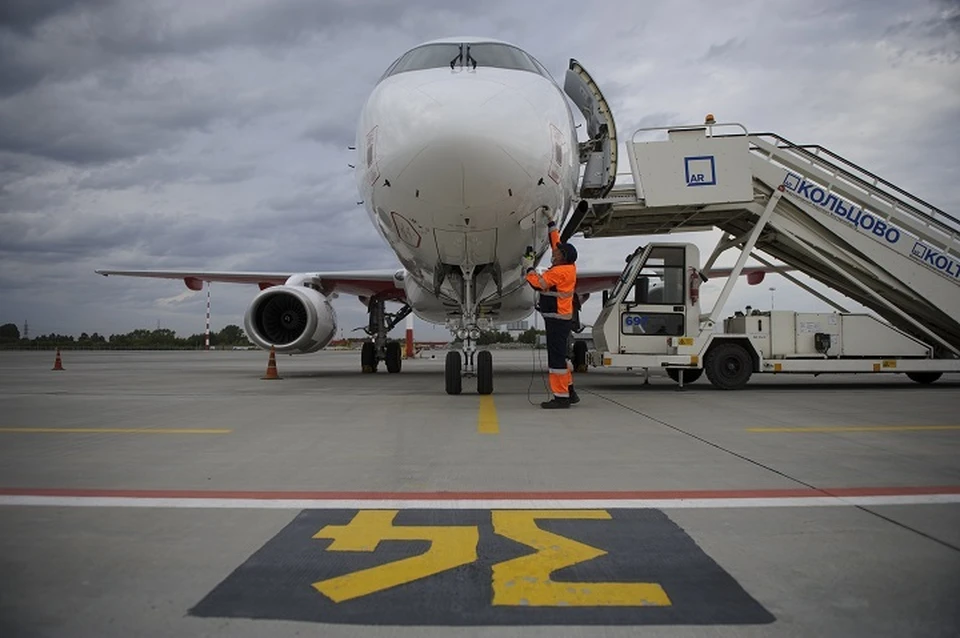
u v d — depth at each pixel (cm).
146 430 647
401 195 806
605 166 1081
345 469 460
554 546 294
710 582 251
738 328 1133
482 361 994
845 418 724
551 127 824
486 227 839
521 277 1121
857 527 321
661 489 399
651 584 249
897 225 1138
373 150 818
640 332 1085
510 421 702
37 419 732
